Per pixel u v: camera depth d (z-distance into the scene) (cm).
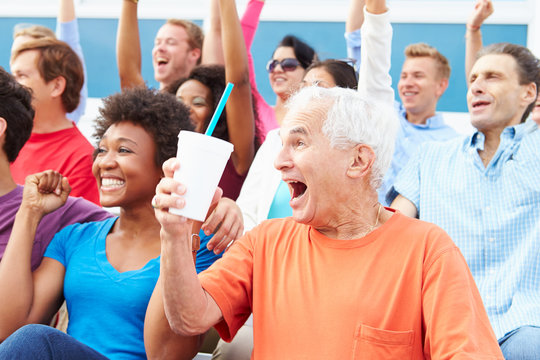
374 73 194
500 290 163
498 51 194
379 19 192
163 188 98
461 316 100
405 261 107
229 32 230
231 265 119
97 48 362
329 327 105
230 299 116
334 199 113
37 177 156
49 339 113
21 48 247
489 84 189
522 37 326
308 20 345
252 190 209
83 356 117
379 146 114
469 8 333
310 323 106
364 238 112
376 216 117
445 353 98
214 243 140
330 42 345
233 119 234
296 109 116
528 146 177
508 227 170
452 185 184
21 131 172
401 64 339
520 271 162
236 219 143
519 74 189
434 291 103
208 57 297
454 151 191
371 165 114
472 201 178
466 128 330
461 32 334
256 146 257
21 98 173
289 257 116
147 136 150
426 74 301
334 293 107
